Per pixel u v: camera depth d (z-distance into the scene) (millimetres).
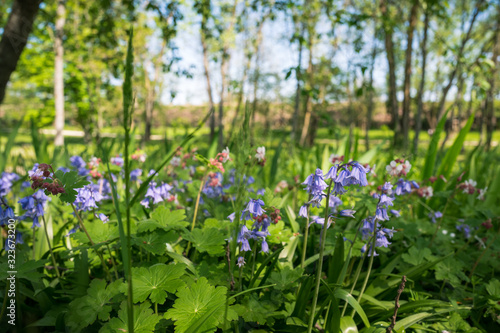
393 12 7820
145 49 15438
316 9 7309
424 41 5941
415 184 2416
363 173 1478
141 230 1925
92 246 1854
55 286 2104
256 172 4016
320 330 1896
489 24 9344
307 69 9164
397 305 1644
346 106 12852
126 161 1065
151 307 1928
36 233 2561
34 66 13750
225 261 2154
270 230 2160
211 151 4016
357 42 6820
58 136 10516
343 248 2172
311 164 5352
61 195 1639
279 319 2029
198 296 1632
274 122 11477
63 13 10125
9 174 2670
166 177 3381
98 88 13742
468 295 2309
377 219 1858
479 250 2857
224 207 2879
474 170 4125
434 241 2889
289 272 1976
